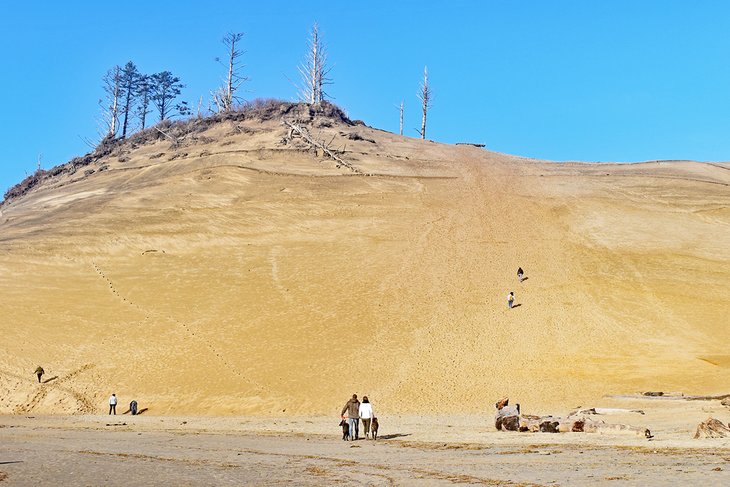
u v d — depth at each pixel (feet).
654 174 332.19
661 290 197.26
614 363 154.71
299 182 307.78
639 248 232.53
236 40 464.65
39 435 99.81
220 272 214.48
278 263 222.07
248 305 190.60
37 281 207.72
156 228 253.85
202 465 64.90
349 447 78.84
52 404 143.95
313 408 137.69
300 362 159.63
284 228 254.06
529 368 154.92
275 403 140.46
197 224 257.55
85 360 162.09
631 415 107.76
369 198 288.92
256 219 262.88
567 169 349.20
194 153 360.69
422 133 475.31
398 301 193.47
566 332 173.99
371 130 428.97
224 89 460.96
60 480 56.90
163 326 178.50
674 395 129.59
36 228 261.44
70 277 211.41
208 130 406.82
